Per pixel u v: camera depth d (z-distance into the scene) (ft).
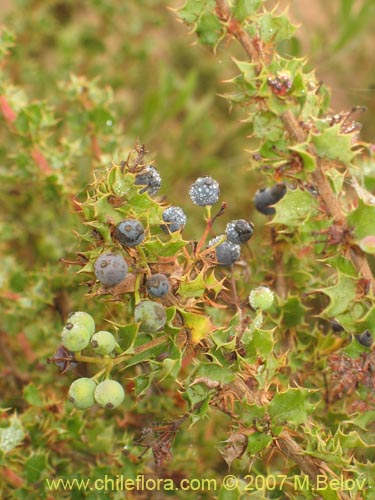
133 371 1.21
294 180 0.91
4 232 1.51
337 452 0.86
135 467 1.12
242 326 0.81
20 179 1.40
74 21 2.22
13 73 2.08
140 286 0.78
